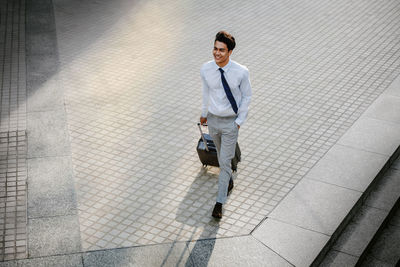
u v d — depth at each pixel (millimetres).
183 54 10242
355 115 8227
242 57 10148
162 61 9953
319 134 7754
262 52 10359
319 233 5895
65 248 5648
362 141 7570
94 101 8531
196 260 5527
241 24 11648
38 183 6621
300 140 7609
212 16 12047
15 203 6281
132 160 7129
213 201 6414
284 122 8047
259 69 9680
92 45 10500
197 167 7020
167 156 7234
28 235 5816
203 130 7824
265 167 7031
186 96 8773
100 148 7359
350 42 10797
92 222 6031
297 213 6195
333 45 10672
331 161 7141
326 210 6242
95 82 9117
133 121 8031
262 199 6441
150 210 6238
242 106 5863
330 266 5727
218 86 5746
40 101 8453
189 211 6234
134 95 8766
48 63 9711
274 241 5781
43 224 5973
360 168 6988
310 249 5676
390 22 11758
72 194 6453
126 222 6043
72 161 7059
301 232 5906
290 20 11875
